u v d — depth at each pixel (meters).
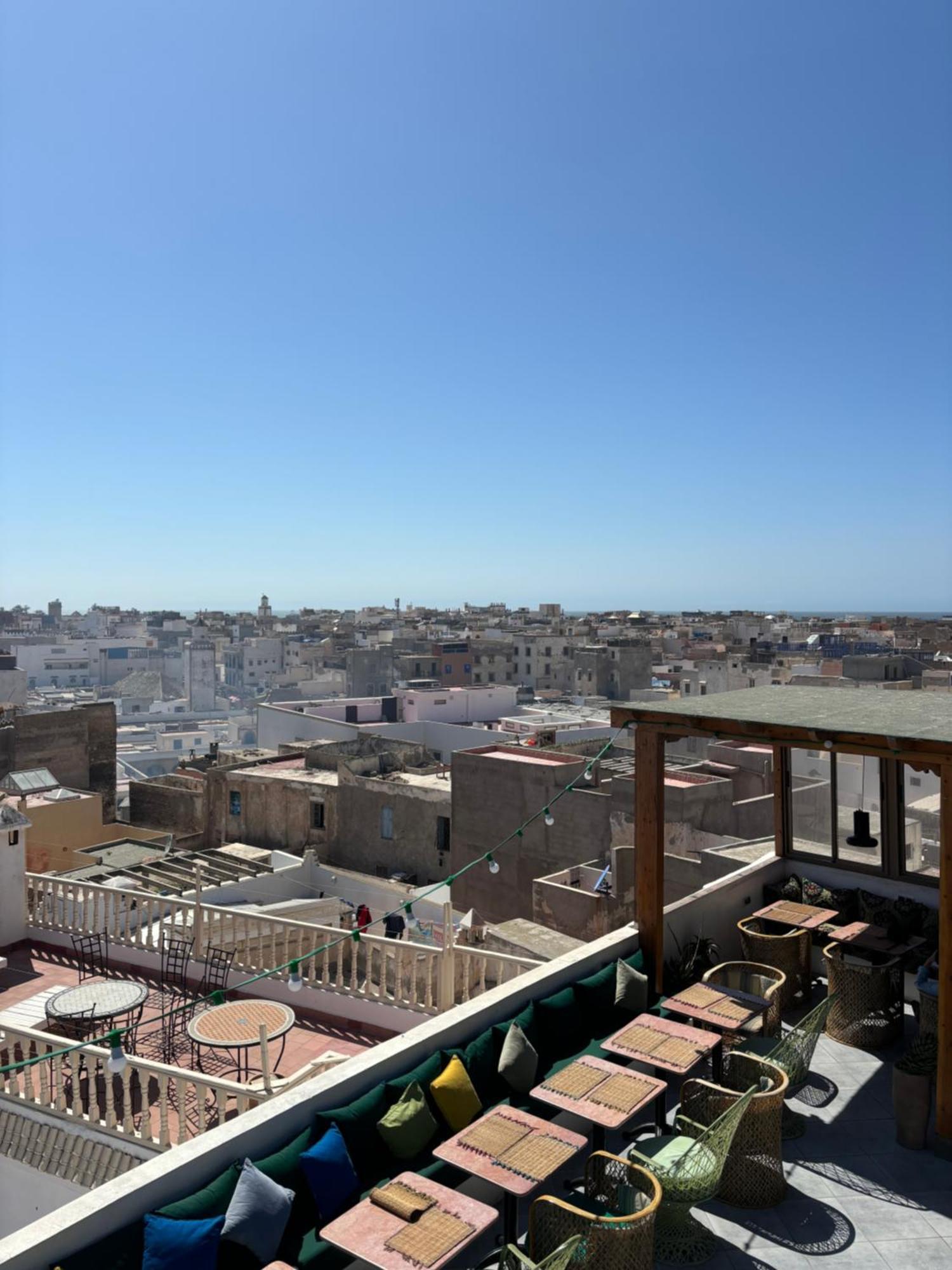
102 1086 9.05
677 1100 7.61
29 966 12.23
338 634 172.12
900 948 8.81
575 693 103.56
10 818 12.81
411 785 38.59
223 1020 9.05
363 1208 5.39
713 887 9.99
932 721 7.68
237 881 23.25
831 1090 7.84
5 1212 8.41
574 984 8.19
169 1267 4.94
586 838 31.81
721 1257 5.80
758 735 7.95
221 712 135.62
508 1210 5.65
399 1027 10.27
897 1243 5.92
